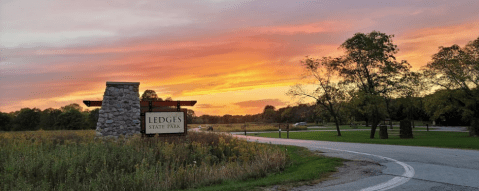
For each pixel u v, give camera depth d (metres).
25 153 14.46
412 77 34.81
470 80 37.25
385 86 35.59
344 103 37.72
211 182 10.77
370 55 35.38
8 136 21.81
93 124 78.00
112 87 21.41
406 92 35.38
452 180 8.69
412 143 22.14
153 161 14.77
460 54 38.09
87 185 10.32
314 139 30.70
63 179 11.18
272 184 8.91
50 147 17.52
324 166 12.27
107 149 16.53
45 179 10.67
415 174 9.72
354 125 69.00
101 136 20.59
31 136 22.88
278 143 24.62
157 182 10.46
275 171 12.78
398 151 16.56
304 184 8.82
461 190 7.52
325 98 39.97
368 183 8.62
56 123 74.12
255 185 8.79
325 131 52.56
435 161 12.47
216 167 13.23
